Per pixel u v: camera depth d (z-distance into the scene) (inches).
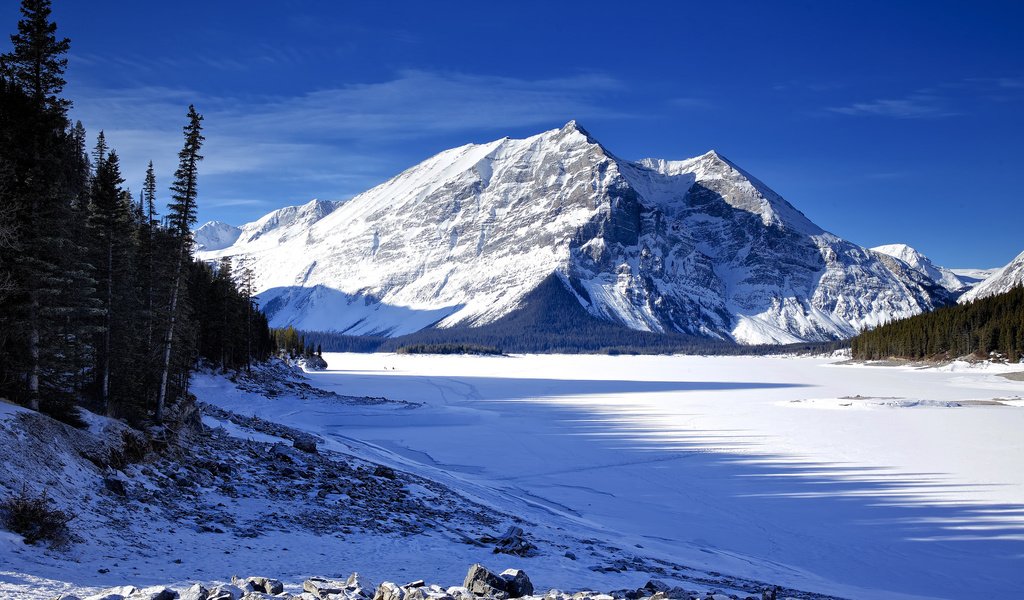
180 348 1907.0
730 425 3390.7
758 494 1868.8
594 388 6314.0
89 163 2500.0
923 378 7559.1
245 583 613.6
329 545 932.0
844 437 2942.9
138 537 828.0
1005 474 2124.8
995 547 1398.9
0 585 529.3
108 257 1502.2
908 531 1513.3
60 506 824.9
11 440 903.1
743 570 1166.3
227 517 1027.9
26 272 1151.6
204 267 3777.1
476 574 642.8
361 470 1737.2
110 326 1510.8
